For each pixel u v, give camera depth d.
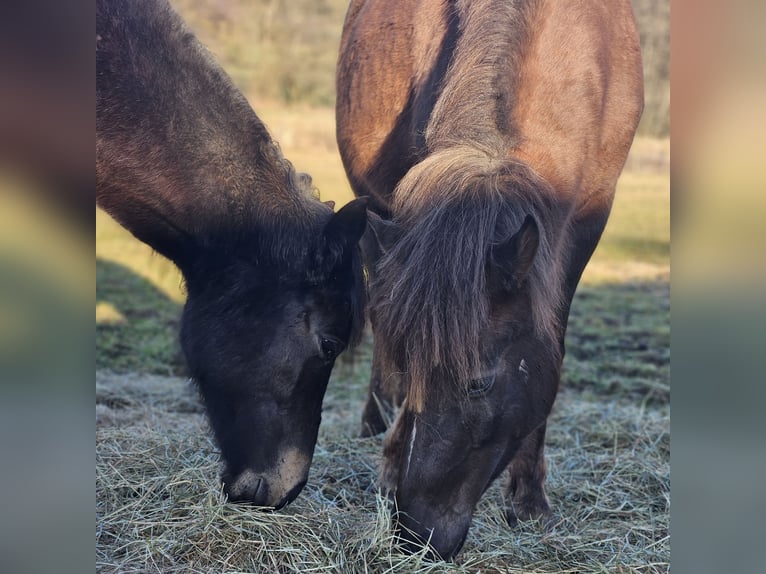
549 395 2.39
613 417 4.11
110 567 2.41
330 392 4.57
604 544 2.80
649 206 7.75
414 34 3.33
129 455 3.19
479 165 2.35
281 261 2.79
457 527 2.29
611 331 5.50
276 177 2.92
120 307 5.46
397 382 2.97
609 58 3.07
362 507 2.92
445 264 2.16
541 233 2.27
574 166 2.73
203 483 2.88
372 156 3.58
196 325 2.87
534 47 2.71
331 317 2.76
